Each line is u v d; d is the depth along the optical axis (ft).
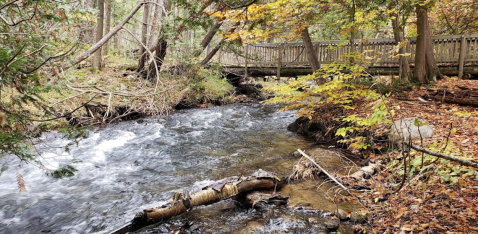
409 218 11.25
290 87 24.30
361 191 15.31
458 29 46.60
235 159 22.35
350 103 26.32
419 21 30.14
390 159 17.67
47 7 10.60
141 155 23.39
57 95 26.23
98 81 35.96
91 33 40.14
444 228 9.97
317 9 25.16
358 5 20.08
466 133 17.65
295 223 12.90
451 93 26.27
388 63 35.63
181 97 41.83
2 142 8.80
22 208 14.75
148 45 44.65
